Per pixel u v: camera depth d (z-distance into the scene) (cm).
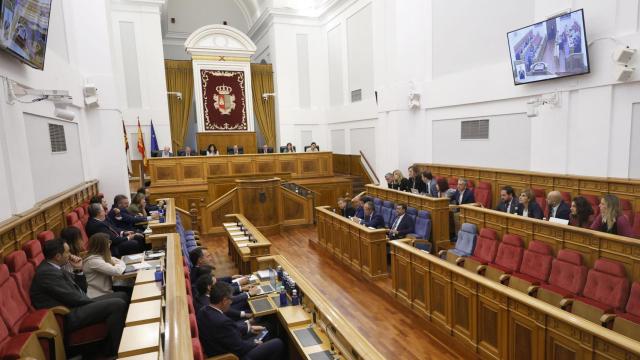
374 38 1133
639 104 571
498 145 821
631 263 370
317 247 785
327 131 1510
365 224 647
